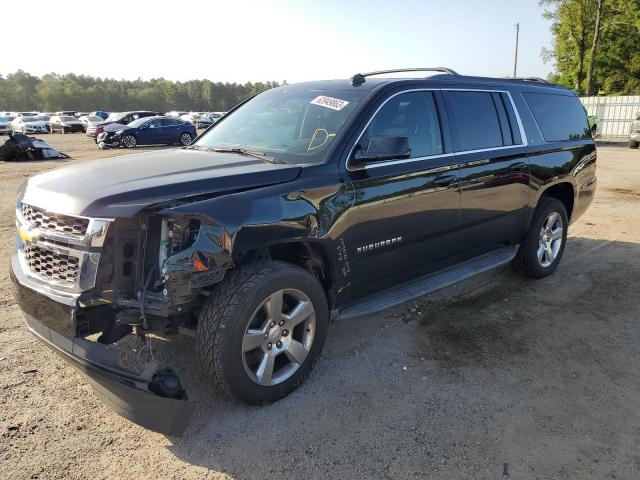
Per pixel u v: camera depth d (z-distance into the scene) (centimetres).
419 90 415
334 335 430
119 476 268
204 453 286
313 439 298
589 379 366
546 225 555
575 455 287
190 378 356
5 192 1157
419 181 395
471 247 468
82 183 305
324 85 436
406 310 483
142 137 2722
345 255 355
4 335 419
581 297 516
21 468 271
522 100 518
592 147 608
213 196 300
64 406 327
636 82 4469
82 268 278
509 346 412
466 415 323
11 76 15525
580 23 4088
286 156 365
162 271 278
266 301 308
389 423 314
